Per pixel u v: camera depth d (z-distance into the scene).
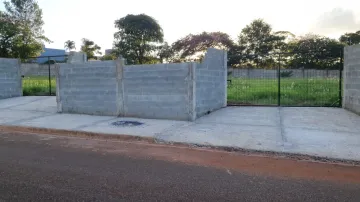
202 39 41.66
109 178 3.83
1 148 5.47
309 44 35.34
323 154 4.71
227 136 6.04
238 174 4.00
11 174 3.98
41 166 4.34
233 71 14.09
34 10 39.88
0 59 12.77
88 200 3.16
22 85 13.94
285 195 3.29
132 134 6.30
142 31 41.22
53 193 3.34
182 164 4.46
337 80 11.89
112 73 8.66
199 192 3.38
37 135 6.71
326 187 3.52
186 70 7.66
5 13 34.88
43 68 16.39
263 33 42.97
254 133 6.23
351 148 5.01
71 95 9.32
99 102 8.91
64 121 7.96
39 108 10.29
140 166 4.35
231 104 10.31
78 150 5.31
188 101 7.69
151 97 8.17
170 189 3.46
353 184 3.61
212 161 4.62
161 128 6.86
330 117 7.73
